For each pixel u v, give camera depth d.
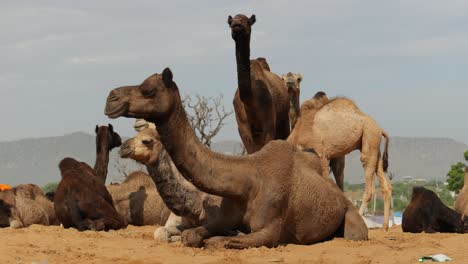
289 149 11.37
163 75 10.23
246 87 14.37
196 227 12.08
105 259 9.91
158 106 10.16
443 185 100.94
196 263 9.56
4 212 15.68
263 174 10.91
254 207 10.80
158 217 17.17
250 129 15.04
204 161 10.48
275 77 15.91
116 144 17.41
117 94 10.09
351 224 11.99
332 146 16.98
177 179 12.02
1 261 9.69
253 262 9.63
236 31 14.04
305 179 11.30
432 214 15.51
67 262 9.73
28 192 16.39
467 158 66.88
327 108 17.19
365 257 10.11
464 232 15.49
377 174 17.27
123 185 17.39
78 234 12.83
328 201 11.61
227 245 10.52
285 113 16.06
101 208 14.29
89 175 14.94
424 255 10.11
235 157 10.80
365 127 17.06
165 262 9.68
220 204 11.41
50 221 16.98
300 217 11.27
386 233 14.56
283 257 10.04
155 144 12.03
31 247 10.82
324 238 11.80
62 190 14.40
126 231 14.08
